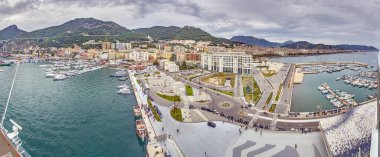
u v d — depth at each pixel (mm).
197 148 131250
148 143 137125
